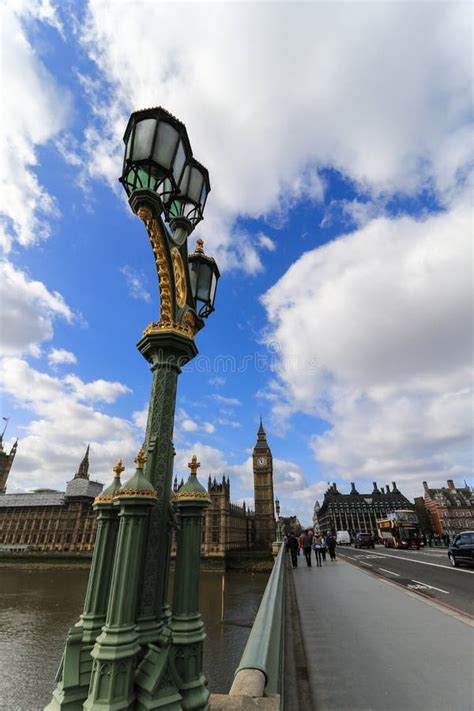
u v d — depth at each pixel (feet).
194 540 8.33
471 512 354.95
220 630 131.13
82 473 492.54
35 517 378.73
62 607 188.34
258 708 8.35
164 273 9.72
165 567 8.08
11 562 338.75
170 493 8.59
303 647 19.61
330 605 30.30
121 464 9.45
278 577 26.09
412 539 124.47
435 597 32.89
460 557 55.67
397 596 33.45
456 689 14.20
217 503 311.68
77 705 6.58
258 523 394.52
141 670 6.62
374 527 421.18
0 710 84.99
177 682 6.81
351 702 13.37
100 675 6.12
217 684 85.25
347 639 20.92
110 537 8.66
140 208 9.01
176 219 11.31
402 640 20.40
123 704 5.96
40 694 92.79
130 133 9.71
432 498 370.53
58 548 356.79
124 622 6.59
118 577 6.88
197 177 11.89
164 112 9.53
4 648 126.72
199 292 13.50
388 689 14.37
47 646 128.98
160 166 9.14
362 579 45.11
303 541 65.46
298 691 14.34
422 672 15.92
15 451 503.20
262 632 12.73
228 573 282.36
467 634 21.18
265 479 417.90
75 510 374.22
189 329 10.02
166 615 8.20
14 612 178.81
